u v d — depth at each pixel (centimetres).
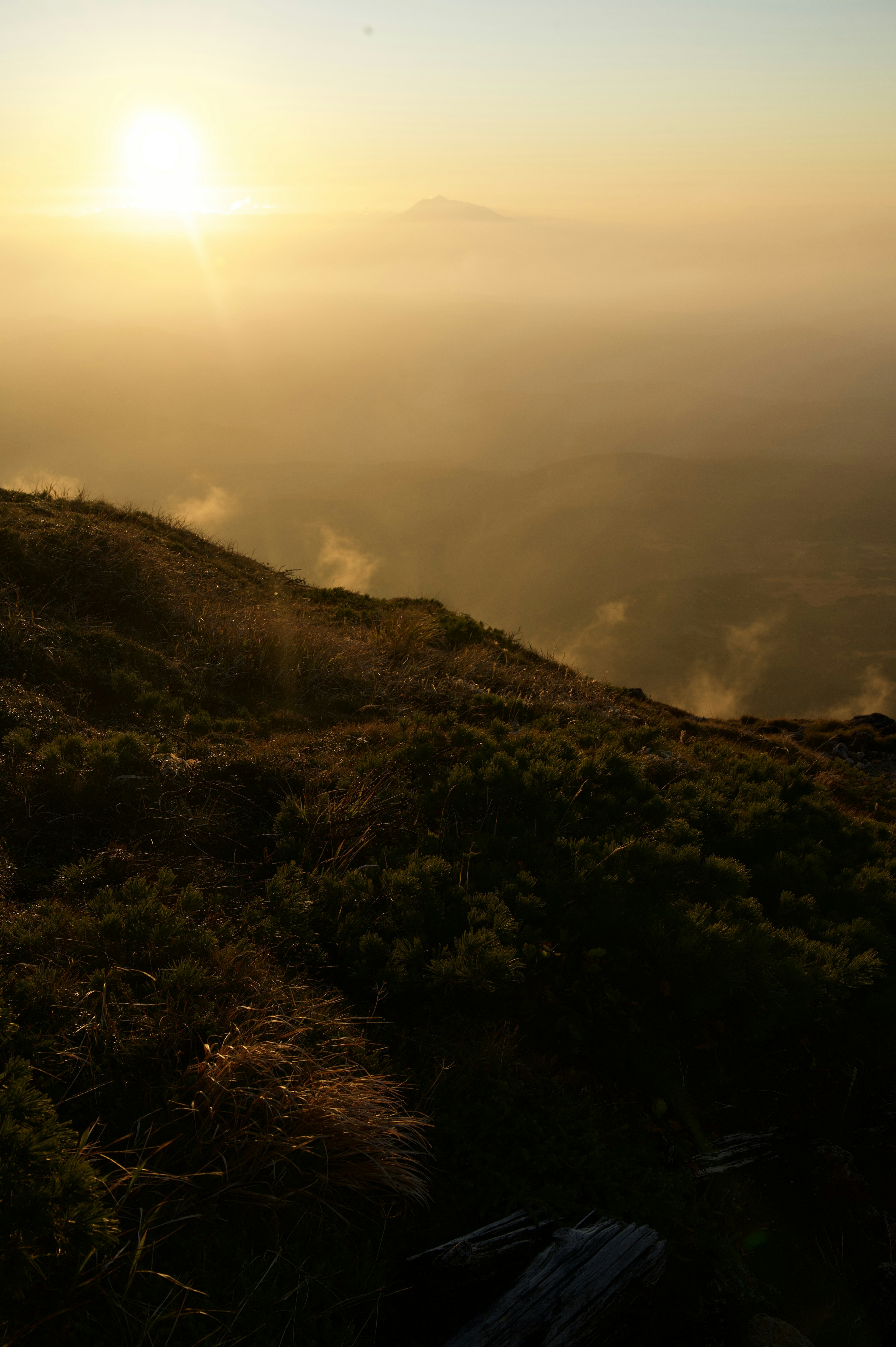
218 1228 278
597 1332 283
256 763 655
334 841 563
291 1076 325
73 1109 298
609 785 736
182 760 636
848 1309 332
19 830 502
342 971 438
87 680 787
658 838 636
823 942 555
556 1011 434
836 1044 469
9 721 641
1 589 895
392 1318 271
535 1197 314
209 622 1052
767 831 721
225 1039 329
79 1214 236
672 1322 299
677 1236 324
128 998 350
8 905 418
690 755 1009
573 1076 396
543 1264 285
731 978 446
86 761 570
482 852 560
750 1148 394
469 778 646
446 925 472
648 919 489
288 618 1172
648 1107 398
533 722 1021
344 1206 299
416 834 587
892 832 900
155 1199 278
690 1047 436
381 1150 308
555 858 562
